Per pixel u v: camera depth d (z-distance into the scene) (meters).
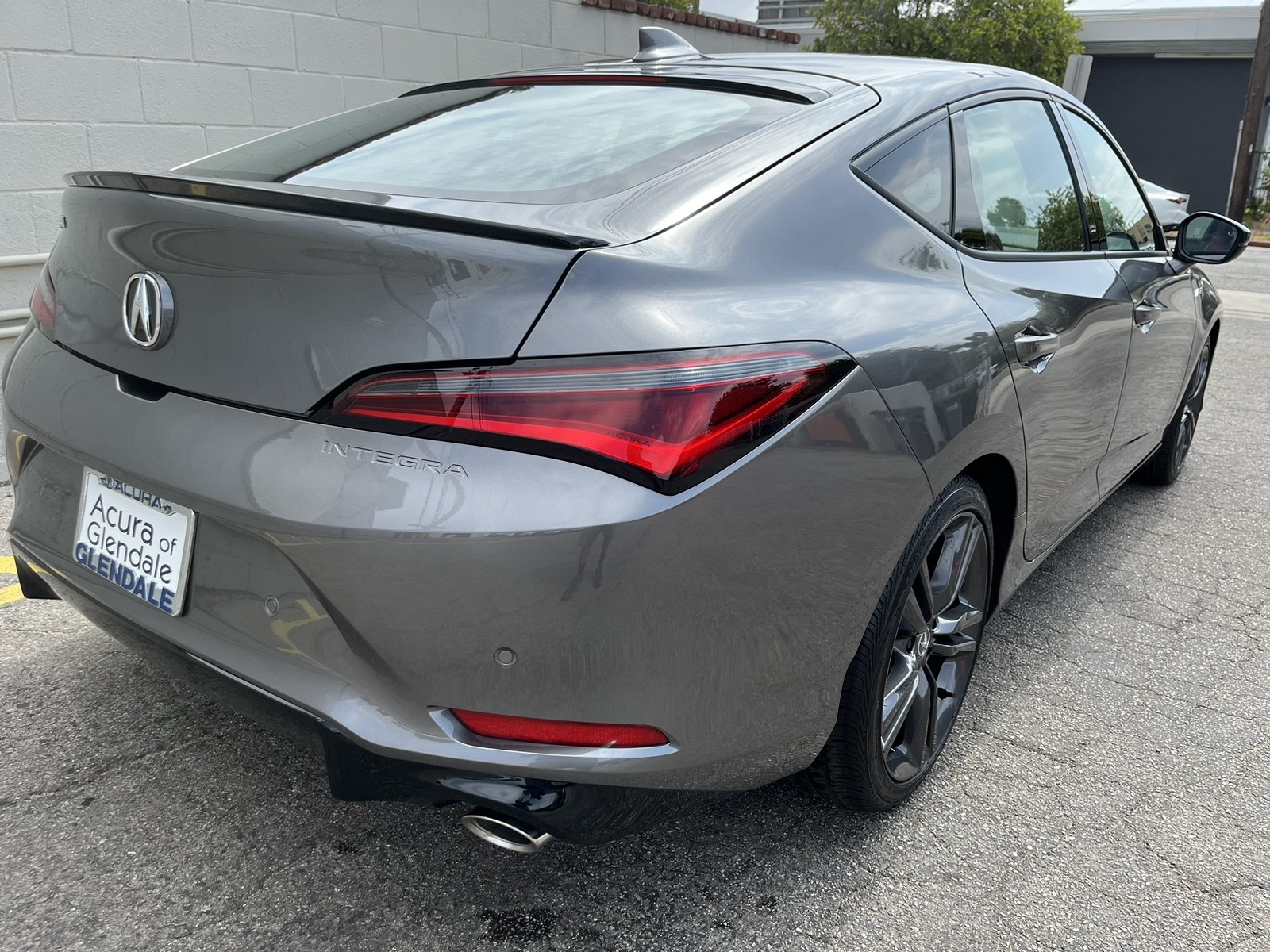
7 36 4.29
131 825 2.00
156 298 1.62
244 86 5.23
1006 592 2.52
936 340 1.86
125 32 4.68
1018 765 2.37
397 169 1.89
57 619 2.82
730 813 2.14
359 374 1.43
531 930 1.79
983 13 19.97
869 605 1.76
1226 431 5.55
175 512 1.65
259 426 1.50
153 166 4.92
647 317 1.42
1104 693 2.72
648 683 1.47
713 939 1.79
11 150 4.39
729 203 1.70
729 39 8.91
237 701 1.63
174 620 1.67
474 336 1.39
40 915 1.76
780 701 1.66
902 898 1.91
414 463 1.40
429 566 1.39
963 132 2.33
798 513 1.56
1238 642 3.05
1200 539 3.91
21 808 2.03
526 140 1.96
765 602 1.56
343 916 1.80
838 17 20.81
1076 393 2.53
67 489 1.88
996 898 1.92
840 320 1.68
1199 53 23.62
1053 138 2.83
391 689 1.48
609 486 1.38
